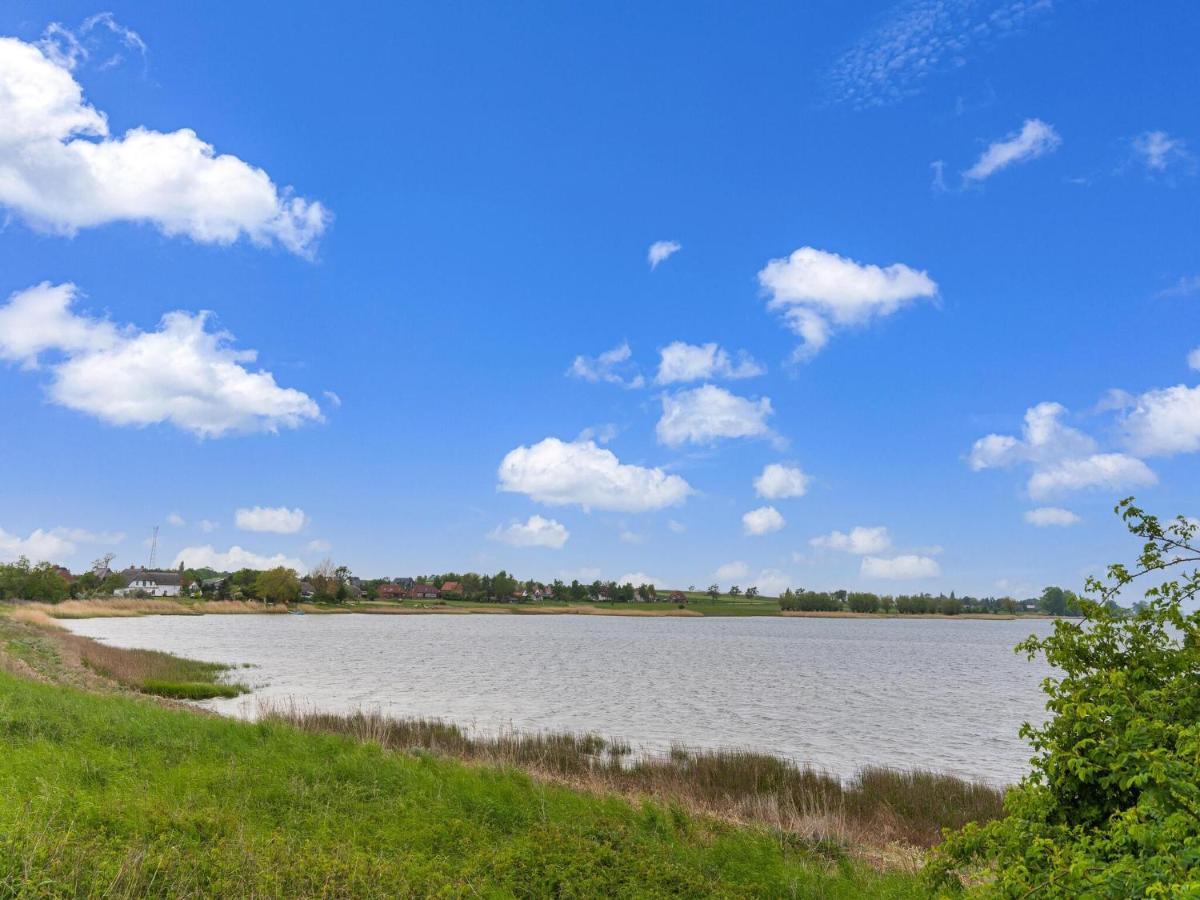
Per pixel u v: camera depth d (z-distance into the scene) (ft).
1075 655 22.62
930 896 23.54
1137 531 23.00
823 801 67.05
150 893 28.58
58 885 26.96
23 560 431.84
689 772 75.36
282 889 29.86
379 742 66.59
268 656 213.66
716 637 415.03
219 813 37.40
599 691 156.56
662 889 35.01
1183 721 19.72
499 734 96.37
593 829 42.60
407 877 32.91
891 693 165.68
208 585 614.34
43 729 50.06
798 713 131.95
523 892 33.91
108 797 38.19
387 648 262.47
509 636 369.50
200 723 59.57
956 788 71.36
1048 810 21.11
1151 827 16.81
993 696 162.71
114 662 142.31
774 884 38.75
